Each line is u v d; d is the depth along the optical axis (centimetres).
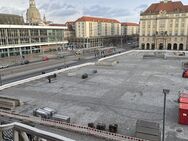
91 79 4953
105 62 7219
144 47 13812
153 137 2052
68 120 2523
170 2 13088
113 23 19512
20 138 588
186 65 6397
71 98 3519
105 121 2569
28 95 3747
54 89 4116
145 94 3647
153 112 2820
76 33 16600
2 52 9125
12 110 3008
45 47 11600
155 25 13112
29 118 2605
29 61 8456
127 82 4566
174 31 12612
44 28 11319
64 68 6378
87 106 3112
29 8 16625
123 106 3081
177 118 2612
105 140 2108
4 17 10562
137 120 2394
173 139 2098
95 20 17012
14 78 5319
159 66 6669
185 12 12062
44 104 3247
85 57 9906
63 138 502
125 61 8050
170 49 12988
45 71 6228
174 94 3600
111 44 18612
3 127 593
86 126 2408
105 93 3766
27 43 10356
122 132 2266
